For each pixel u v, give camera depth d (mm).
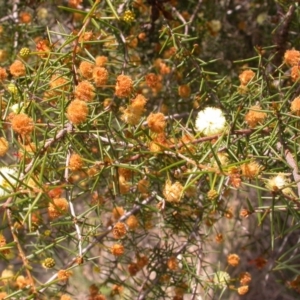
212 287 392
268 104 321
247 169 264
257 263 407
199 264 385
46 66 314
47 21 477
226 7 495
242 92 333
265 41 486
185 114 403
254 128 288
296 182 259
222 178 259
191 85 446
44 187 263
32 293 286
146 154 290
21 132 273
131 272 391
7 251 285
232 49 495
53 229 402
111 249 337
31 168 265
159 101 442
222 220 637
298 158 288
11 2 468
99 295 377
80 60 343
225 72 481
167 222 378
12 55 434
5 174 277
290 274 658
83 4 447
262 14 500
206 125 285
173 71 406
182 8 461
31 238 464
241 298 653
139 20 433
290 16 390
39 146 283
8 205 260
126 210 385
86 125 286
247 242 619
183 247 387
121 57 422
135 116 289
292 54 311
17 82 318
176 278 404
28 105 296
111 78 394
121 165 282
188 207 364
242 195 568
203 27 455
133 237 389
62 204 287
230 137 289
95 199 357
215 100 369
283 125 285
